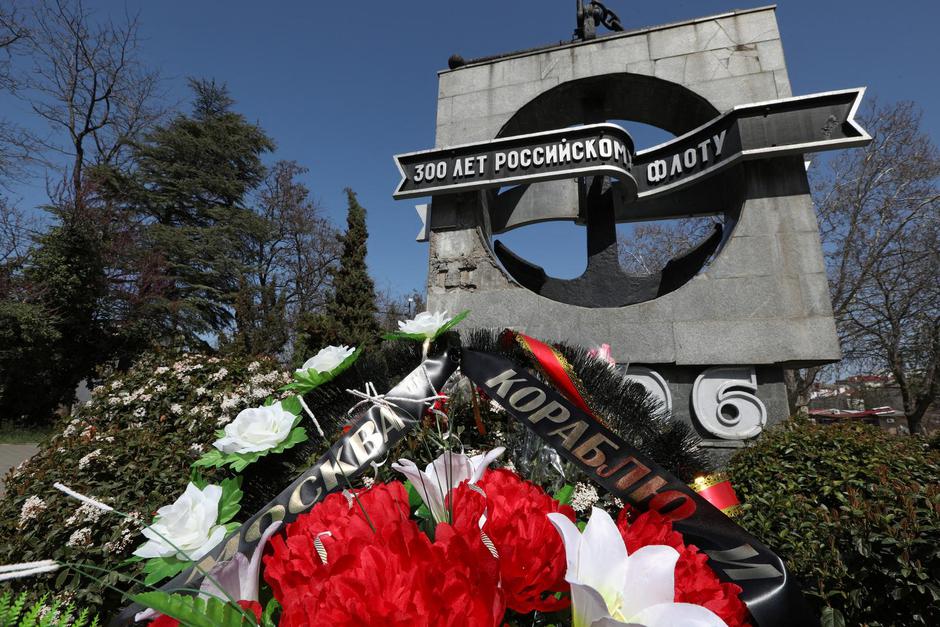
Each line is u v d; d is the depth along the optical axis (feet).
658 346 19.13
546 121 25.84
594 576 1.98
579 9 26.35
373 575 1.78
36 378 50.49
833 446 11.21
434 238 23.62
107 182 70.49
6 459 33.17
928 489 7.85
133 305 61.11
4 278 49.42
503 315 21.49
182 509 3.01
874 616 7.41
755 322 18.45
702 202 25.90
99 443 10.34
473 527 2.13
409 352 4.58
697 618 1.76
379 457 3.67
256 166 95.71
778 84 20.94
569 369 4.11
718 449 17.52
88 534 8.05
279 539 2.42
